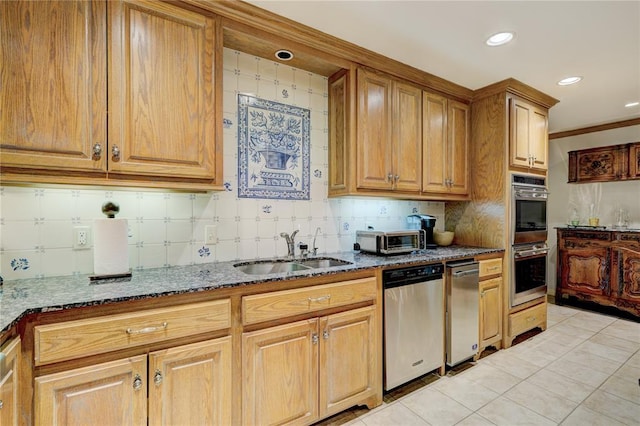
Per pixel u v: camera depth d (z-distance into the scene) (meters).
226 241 2.00
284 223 2.22
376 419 1.79
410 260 2.08
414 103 2.49
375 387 1.89
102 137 1.34
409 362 2.05
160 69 1.47
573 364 2.44
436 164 2.63
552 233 4.50
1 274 1.43
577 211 4.26
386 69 2.29
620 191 3.90
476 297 2.44
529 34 1.94
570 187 4.33
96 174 1.35
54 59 1.26
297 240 2.29
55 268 1.53
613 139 3.92
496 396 2.01
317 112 2.37
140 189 1.65
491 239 2.79
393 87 2.36
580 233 3.84
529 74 2.50
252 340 1.46
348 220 2.56
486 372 2.32
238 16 1.68
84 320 1.12
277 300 1.53
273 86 2.16
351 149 2.17
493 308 2.62
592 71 2.45
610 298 3.57
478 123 2.88
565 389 2.09
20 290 1.26
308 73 2.32
